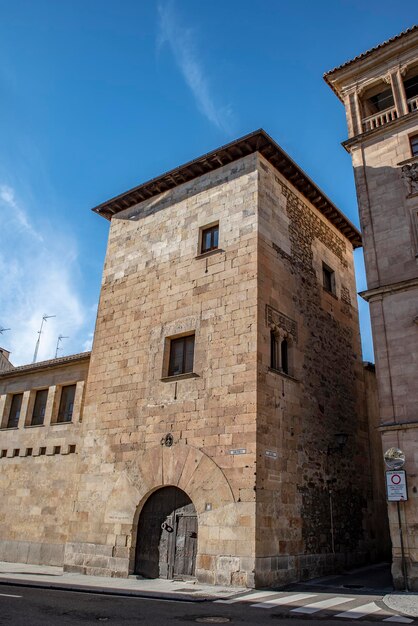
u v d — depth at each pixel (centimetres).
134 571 1512
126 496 1605
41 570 1675
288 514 1439
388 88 1923
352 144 1800
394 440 1337
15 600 996
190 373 1591
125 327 1903
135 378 1766
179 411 1581
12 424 2328
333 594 1187
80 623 771
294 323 1741
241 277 1634
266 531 1330
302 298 1838
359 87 1909
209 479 1427
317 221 2125
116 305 1984
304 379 1711
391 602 1039
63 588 1260
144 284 1928
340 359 2005
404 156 1664
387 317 1479
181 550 1446
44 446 2102
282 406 1545
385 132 1741
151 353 1761
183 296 1767
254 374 1462
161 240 1964
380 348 1457
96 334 1988
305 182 1992
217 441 1457
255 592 1198
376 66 1888
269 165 1861
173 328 1741
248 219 1712
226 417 1466
